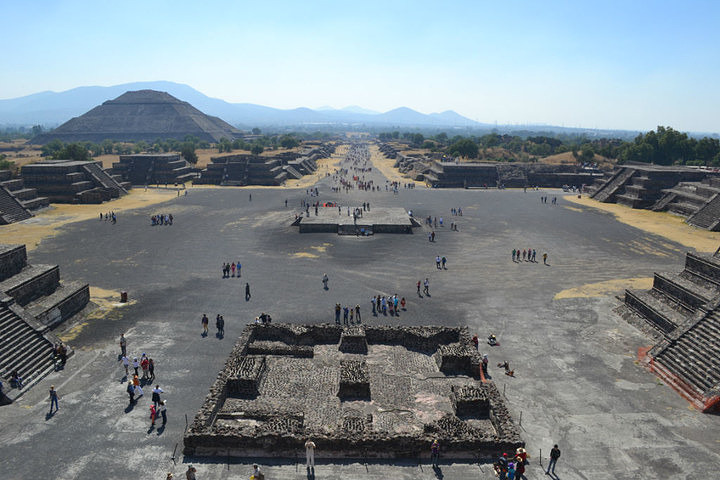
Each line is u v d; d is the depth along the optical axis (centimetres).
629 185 12350
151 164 15462
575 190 14888
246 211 10338
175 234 8081
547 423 3045
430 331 4228
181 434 2911
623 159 19462
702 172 11888
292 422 2938
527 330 4456
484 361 3703
